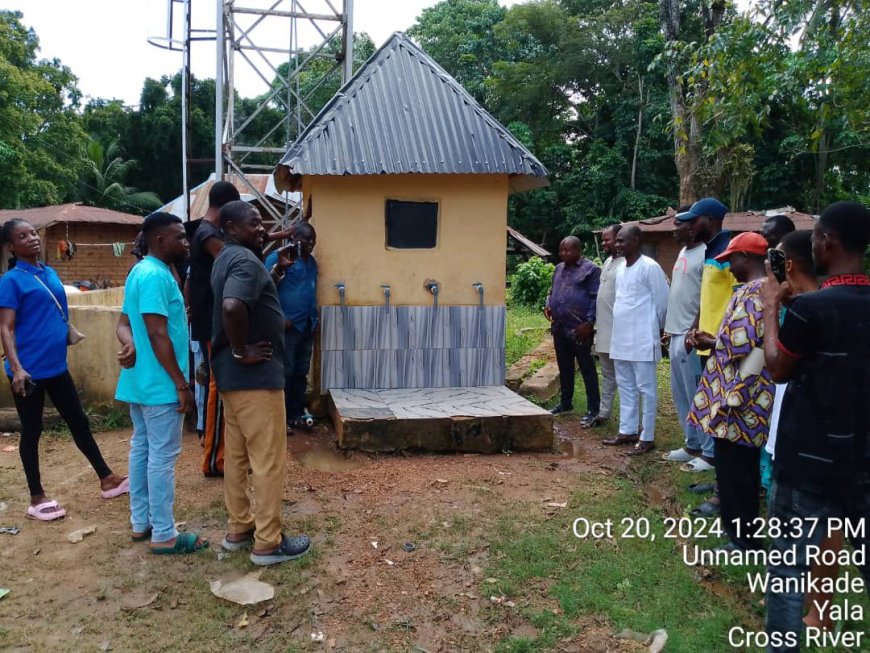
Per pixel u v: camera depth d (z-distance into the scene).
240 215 3.52
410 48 6.59
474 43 31.80
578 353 6.51
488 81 29.91
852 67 6.30
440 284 6.29
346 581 3.44
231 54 8.69
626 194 26.84
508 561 3.64
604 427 6.43
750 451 3.59
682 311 5.15
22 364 4.12
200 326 4.76
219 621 3.11
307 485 4.64
